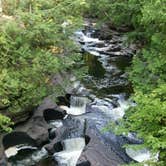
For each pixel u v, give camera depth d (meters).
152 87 12.45
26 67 13.83
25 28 14.32
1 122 11.84
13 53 13.62
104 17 23.44
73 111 16.53
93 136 14.22
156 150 8.42
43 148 14.25
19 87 13.25
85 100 16.97
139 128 9.10
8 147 14.10
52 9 15.30
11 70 13.56
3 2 15.80
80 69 17.55
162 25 13.27
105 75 19.39
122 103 16.84
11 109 13.74
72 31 15.70
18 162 13.62
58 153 14.10
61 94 16.48
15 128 14.23
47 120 15.66
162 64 12.45
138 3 18.20
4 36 13.35
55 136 14.72
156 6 12.90
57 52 15.76
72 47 16.08
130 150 13.57
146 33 16.62
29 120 14.74
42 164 13.62
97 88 18.09
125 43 21.39
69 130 14.97
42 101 15.30
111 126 10.09
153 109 8.52
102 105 16.70
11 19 15.03
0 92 12.57
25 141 14.28
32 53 14.16
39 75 14.23
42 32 14.43
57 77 16.70
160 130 8.17
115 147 13.68
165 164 8.68
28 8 15.30
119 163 12.85
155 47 13.77
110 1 21.59
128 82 18.50
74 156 13.86
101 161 12.84
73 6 15.78
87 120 15.47
